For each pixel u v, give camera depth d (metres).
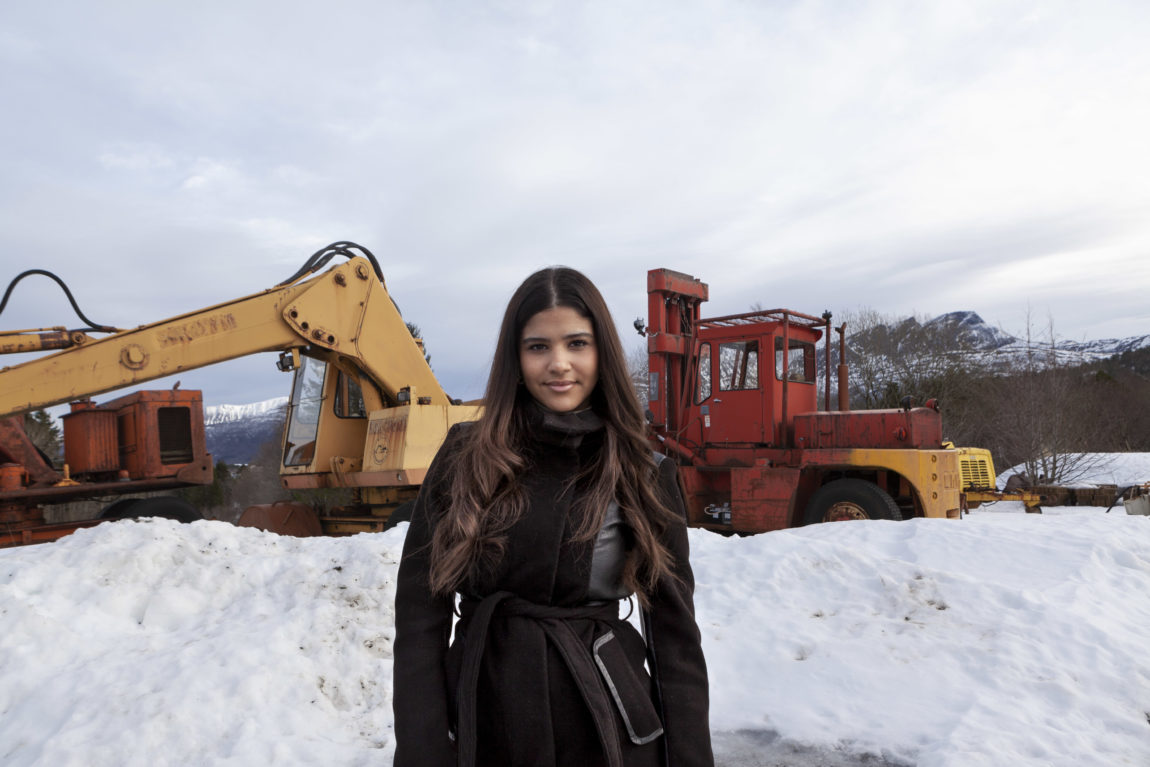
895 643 4.31
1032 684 3.74
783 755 3.35
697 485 11.27
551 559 1.38
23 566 4.39
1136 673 3.83
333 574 4.52
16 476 8.99
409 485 8.91
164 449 9.80
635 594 1.53
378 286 9.64
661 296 11.76
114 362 8.15
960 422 25.48
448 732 1.32
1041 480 21.58
